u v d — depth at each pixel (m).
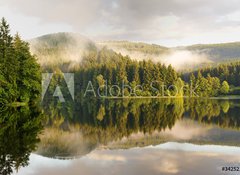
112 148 24.72
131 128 37.50
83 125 40.28
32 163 19.77
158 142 27.53
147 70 143.88
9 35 64.56
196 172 17.89
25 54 68.56
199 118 48.69
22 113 49.69
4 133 30.27
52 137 29.50
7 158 20.95
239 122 42.72
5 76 61.16
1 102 60.06
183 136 30.89
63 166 19.14
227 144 26.44
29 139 27.78
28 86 65.88
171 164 19.52
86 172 17.81
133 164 19.48
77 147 24.97
